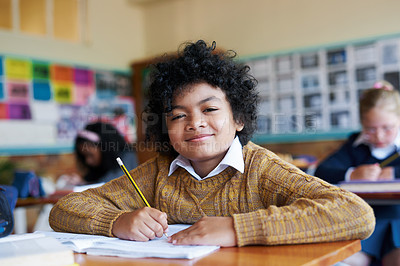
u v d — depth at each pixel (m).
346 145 2.36
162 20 5.27
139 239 0.85
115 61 5.13
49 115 4.38
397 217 1.71
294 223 0.76
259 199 0.96
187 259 0.69
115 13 5.18
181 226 0.99
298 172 0.94
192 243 0.77
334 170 2.12
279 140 4.43
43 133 4.32
